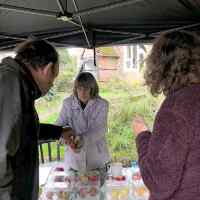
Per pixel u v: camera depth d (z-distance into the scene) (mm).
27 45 1315
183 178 920
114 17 2525
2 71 1191
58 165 2264
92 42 2932
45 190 1710
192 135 906
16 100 1140
